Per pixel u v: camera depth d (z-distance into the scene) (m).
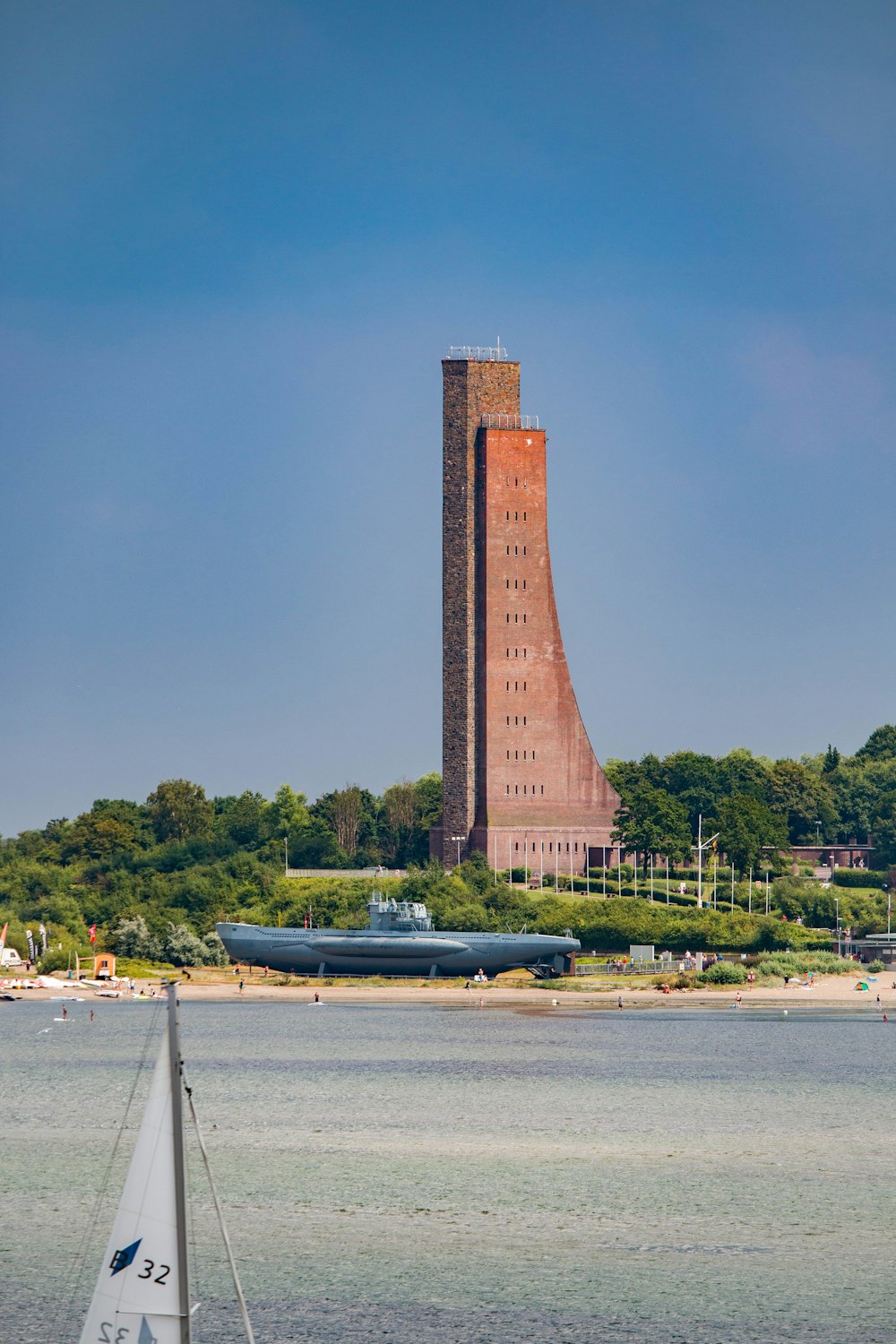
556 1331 116.25
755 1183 158.12
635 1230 140.88
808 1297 123.12
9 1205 148.38
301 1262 131.88
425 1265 130.62
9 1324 116.62
